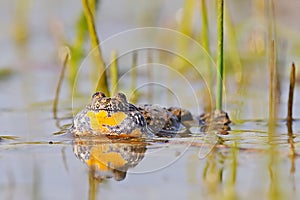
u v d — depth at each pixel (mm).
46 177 13641
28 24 36844
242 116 20516
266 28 29000
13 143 16641
